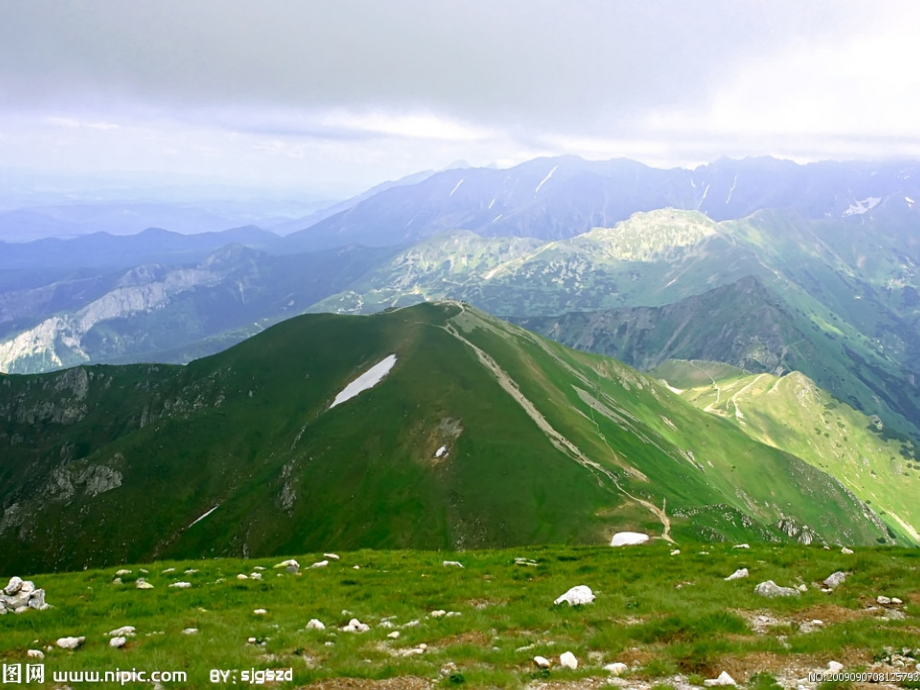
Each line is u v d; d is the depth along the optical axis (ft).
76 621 91.66
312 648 76.23
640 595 96.02
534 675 65.87
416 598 103.60
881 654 67.26
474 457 463.42
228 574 128.98
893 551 126.41
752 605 88.63
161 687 64.80
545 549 157.07
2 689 64.23
